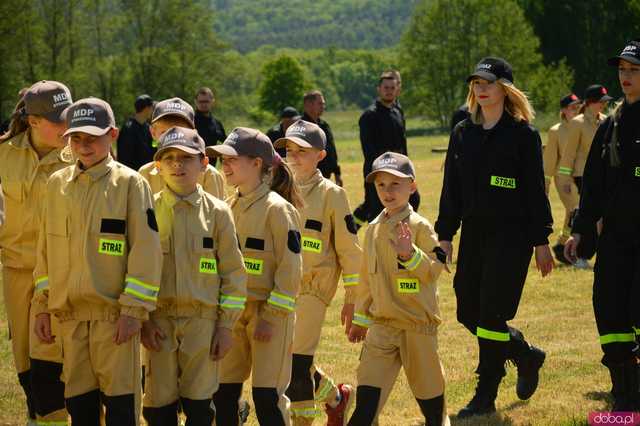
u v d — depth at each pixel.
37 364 6.06
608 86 92.81
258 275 6.04
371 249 6.24
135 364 5.42
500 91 7.16
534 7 96.25
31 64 68.81
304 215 6.89
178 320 5.53
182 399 5.57
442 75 96.69
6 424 7.06
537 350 7.38
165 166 5.58
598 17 93.56
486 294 7.12
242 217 6.08
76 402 5.47
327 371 8.38
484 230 7.22
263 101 147.75
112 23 78.00
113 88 76.75
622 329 6.79
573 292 11.75
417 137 75.88
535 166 7.09
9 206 6.46
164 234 5.57
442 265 6.16
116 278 5.40
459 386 7.91
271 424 5.91
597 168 6.98
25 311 6.54
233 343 6.12
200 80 79.38
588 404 7.35
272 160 6.13
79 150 5.41
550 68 86.56
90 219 5.39
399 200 6.20
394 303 6.16
